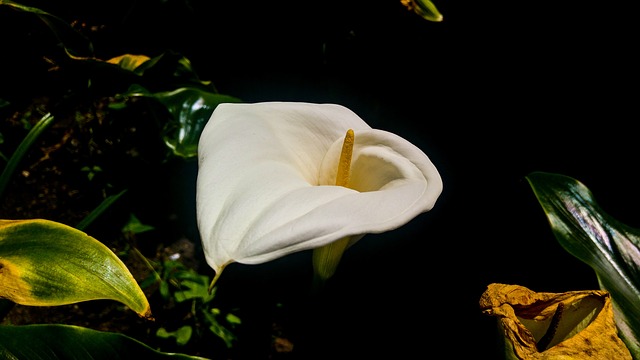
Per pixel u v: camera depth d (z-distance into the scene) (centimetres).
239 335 85
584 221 67
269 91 103
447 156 109
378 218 47
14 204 88
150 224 91
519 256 96
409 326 88
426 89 115
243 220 47
